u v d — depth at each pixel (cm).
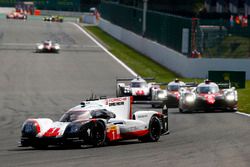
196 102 8412
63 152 4459
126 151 4466
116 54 18138
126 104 5191
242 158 4056
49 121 4878
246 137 5500
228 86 8881
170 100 9512
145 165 3738
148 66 15762
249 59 13488
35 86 12306
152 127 5212
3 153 4544
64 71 14688
